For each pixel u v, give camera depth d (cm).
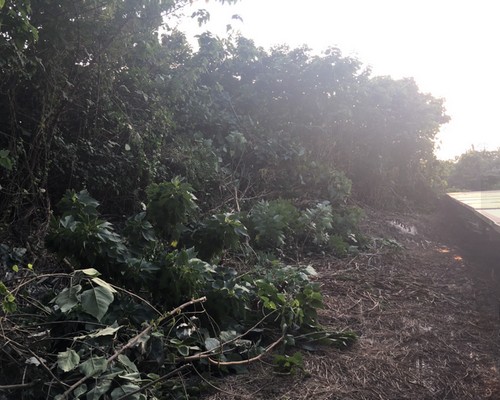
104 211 651
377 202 1176
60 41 559
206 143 820
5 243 503
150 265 413
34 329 362
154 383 319
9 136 532
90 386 318
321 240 747
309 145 1126
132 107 723
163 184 493
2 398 309
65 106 598
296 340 444
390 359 420
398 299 577
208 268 426
